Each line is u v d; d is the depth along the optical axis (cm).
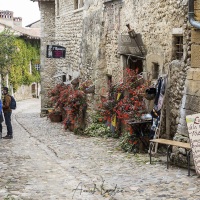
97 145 1474
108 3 1719
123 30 1586
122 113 1358
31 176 1065
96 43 1825
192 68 1095
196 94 1080
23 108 4162
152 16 1348
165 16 1266
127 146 1334
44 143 1595
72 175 1073
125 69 1534
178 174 1030
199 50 1078
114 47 1681
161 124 1252
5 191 935
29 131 2050
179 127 1133
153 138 1237
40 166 1173
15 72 4875
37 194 913
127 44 1472
